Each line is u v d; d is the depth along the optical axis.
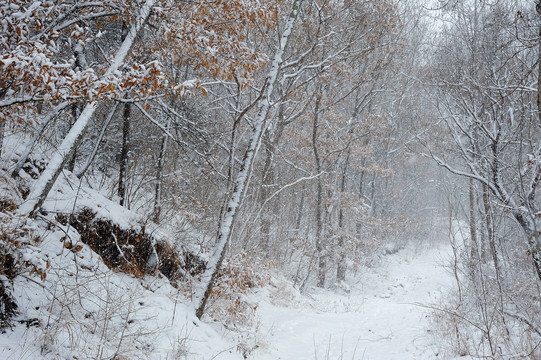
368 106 21.67
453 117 10.04
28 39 4.11
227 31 7.16
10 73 3.62
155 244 7.52
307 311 11.93
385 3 13.16
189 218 8.47
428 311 11.49
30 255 3.78
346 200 17.41
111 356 4.15
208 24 6.91
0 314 3.82
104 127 8.45
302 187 20.11
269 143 14.32
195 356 5.10
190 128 9.37
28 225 4.25
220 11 6.80
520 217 7.55
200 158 10.89
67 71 3.91
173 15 6.47
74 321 4.22
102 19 7.29
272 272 13.94
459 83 10.59
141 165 11.88
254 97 12.70
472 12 10.70
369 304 14.77
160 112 9.16
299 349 8.16
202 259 8.84
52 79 3.64
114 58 5.55
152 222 8.15
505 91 9.27
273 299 11.54
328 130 17.48
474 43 10.40
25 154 6.36
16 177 6.29
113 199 9.34
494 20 9.80
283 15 11.78
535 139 8.73
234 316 7.87
